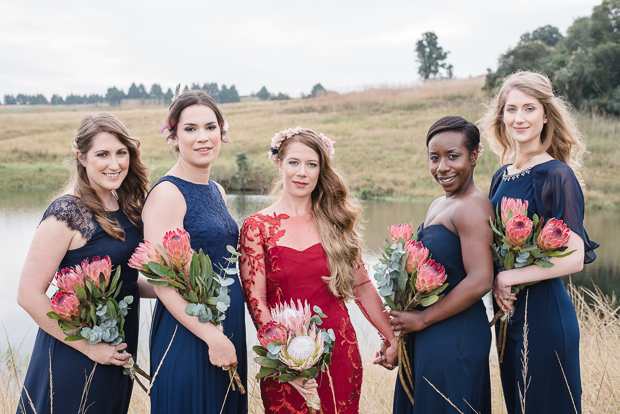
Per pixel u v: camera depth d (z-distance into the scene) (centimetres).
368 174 2062
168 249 192
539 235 207
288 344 193
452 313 212
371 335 494
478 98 3378
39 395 200
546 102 230
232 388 218
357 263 251
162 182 215
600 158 1959
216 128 226
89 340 194
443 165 220
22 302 197
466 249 213
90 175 216
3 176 2286
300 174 231
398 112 3522
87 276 195
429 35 6331
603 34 2839
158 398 207
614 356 308
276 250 225
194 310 195
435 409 212
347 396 225
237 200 1555
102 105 8369
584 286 688
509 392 231
